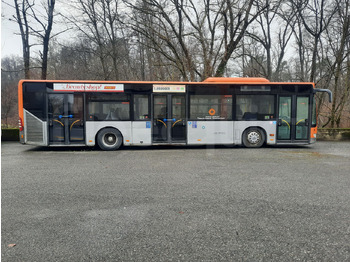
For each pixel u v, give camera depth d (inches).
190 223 145.4
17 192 203.3
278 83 470.0
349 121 842.2
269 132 469.1
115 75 874.1
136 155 396.2
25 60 711.7
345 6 714.2
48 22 713.0
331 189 212.4
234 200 184.5
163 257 110.9
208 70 750.5
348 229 138.3
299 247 119.9
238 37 751.7
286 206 172.6
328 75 770.8
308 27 804.6
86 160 351.9
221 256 111.9
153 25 760.3
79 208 168.9
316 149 466.0
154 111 454.0
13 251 115.3
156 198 189.2
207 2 743.7
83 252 114.7
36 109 432.8
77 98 440.5
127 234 132.0
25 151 443.2
